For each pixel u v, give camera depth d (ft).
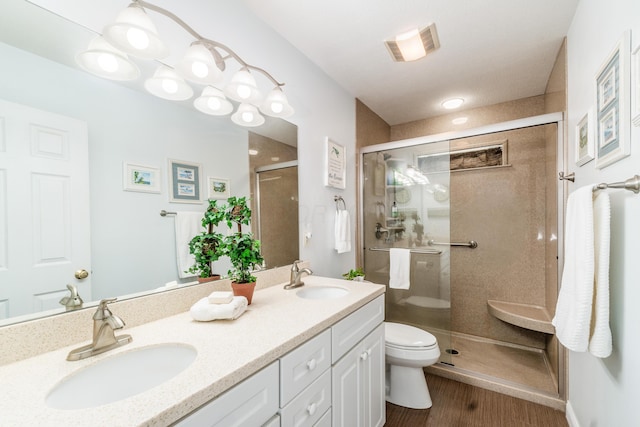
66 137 2.85
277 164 5.45
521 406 5.71
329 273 6.97
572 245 3.51
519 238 8.24
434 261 7.49
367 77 7.09
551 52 6.03
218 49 4.32
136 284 3.37
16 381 2.12
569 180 5.29
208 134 4.23
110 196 3.18
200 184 4.11
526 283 8.15
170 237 3.73
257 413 2.40
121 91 3.29
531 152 8.07
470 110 9.14
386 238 8.18
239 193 4.69
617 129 2.96
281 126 5.57
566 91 5.48
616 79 2.99
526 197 8.14
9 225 2.49
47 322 2.61
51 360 2.44
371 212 8.40
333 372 3.49
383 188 8.23
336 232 6.97
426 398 5.75
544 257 7.91
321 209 6.72
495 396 6.08
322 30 5.39
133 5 2.59
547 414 5.44
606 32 3.41
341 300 4.13
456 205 9.13
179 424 1.81
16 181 2.53
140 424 1.63
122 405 1.78
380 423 4.83
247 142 4.84
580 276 3.19
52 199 2.75
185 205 3.92
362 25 5.24
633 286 2.74
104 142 3.14
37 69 2.68
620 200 3.04
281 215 5.53
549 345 7.13
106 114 3.16
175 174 3.82
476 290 8.82
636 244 2.68
